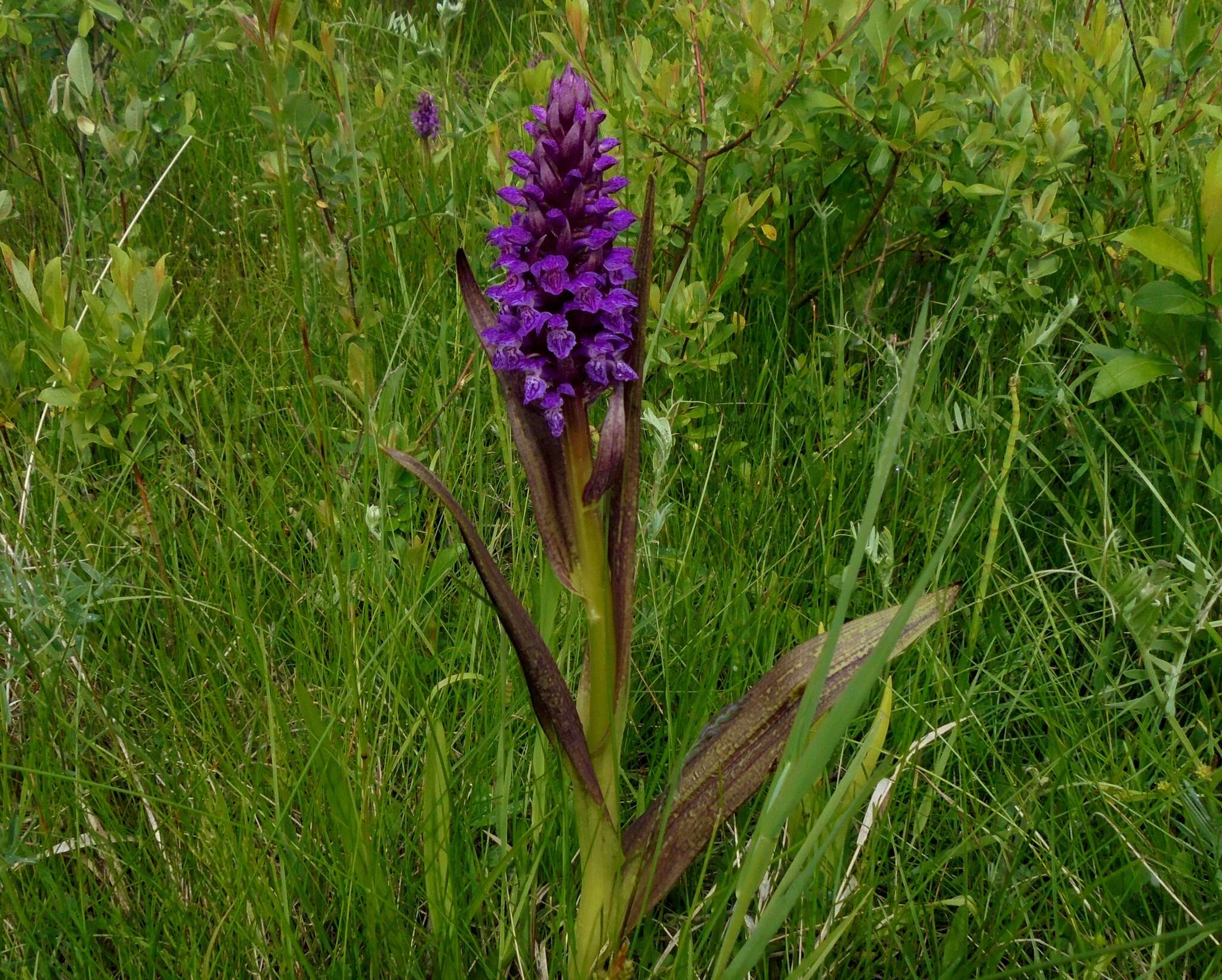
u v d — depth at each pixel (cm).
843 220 73
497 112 84
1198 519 51
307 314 67
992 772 45
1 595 45
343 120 65
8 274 74
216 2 85
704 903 40
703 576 53
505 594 34
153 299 53
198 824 42
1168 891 39
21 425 60
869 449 57
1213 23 80
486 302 38
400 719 47
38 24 90
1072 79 67
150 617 53
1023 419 59
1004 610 51
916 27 68
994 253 65
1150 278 60
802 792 30
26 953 40
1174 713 43
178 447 58
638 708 50
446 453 56
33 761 43
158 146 82
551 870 44
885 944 41
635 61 67
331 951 41
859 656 39
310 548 56
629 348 35
